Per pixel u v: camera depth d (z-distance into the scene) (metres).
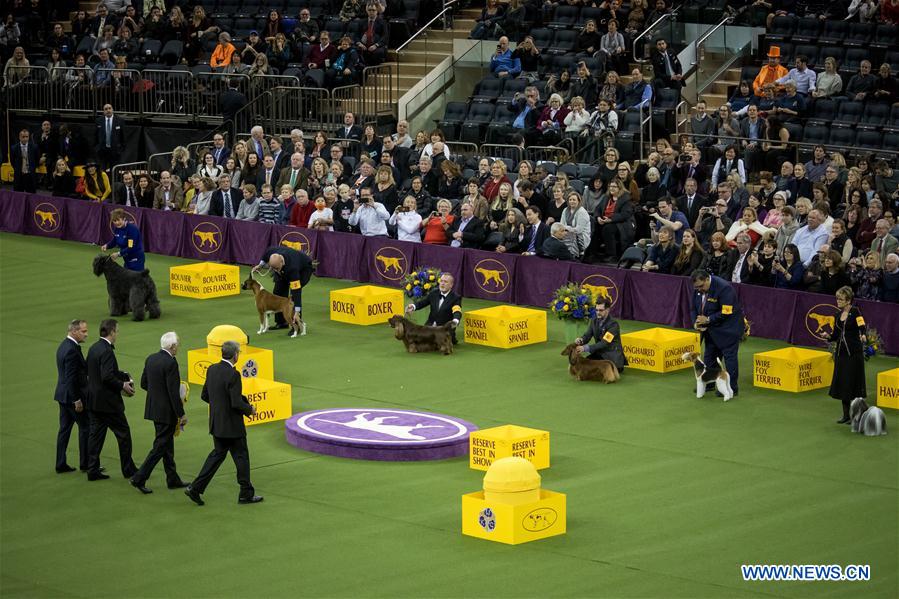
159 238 45.94
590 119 47.34
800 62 47.53
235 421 24.20
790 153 43.84
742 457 26.88
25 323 37.75
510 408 30.06
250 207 44.59
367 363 33.69
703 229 39.25
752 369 33.03
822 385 31.88
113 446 27.94
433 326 34.72
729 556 21.83
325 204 43.00
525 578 20.94
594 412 29.77
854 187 38.94
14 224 49.44
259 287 36.22
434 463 26.55
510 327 35.00
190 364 31.59
